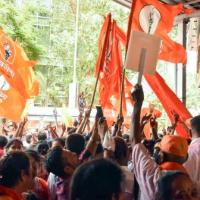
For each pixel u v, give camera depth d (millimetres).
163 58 9305
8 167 3463
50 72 35594
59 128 13578
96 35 35625
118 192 2564
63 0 36750
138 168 3713
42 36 35875
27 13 34094
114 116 9523
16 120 9328
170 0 14422
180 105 8828
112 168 2580
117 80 9148
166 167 3742
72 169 4164
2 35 9414
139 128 4055
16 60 9445
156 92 9016
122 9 35625
